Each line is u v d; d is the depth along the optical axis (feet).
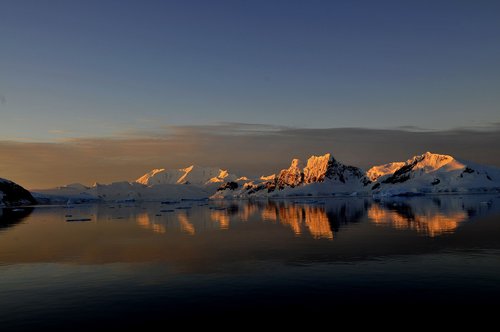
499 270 98.68
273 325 66.59
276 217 303.89
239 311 73.26
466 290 82.33
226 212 405.18
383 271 99.91
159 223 270.05
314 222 246.27
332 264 109.60
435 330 63.41
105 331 65.67
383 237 163.53
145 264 116.88
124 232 211.82
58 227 254.88
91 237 190.29
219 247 147.23
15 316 73.10
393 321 67.15
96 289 89.81
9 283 96.84
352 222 239.09
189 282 94.02
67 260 126.52
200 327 66.44
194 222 272.31
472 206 393.09
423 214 293.84
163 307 76.38
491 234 164.66
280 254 127.75
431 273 96.84
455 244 139.74
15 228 251.80
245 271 103.81
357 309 72.90
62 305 78.79
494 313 69.56
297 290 85.15
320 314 70.90
